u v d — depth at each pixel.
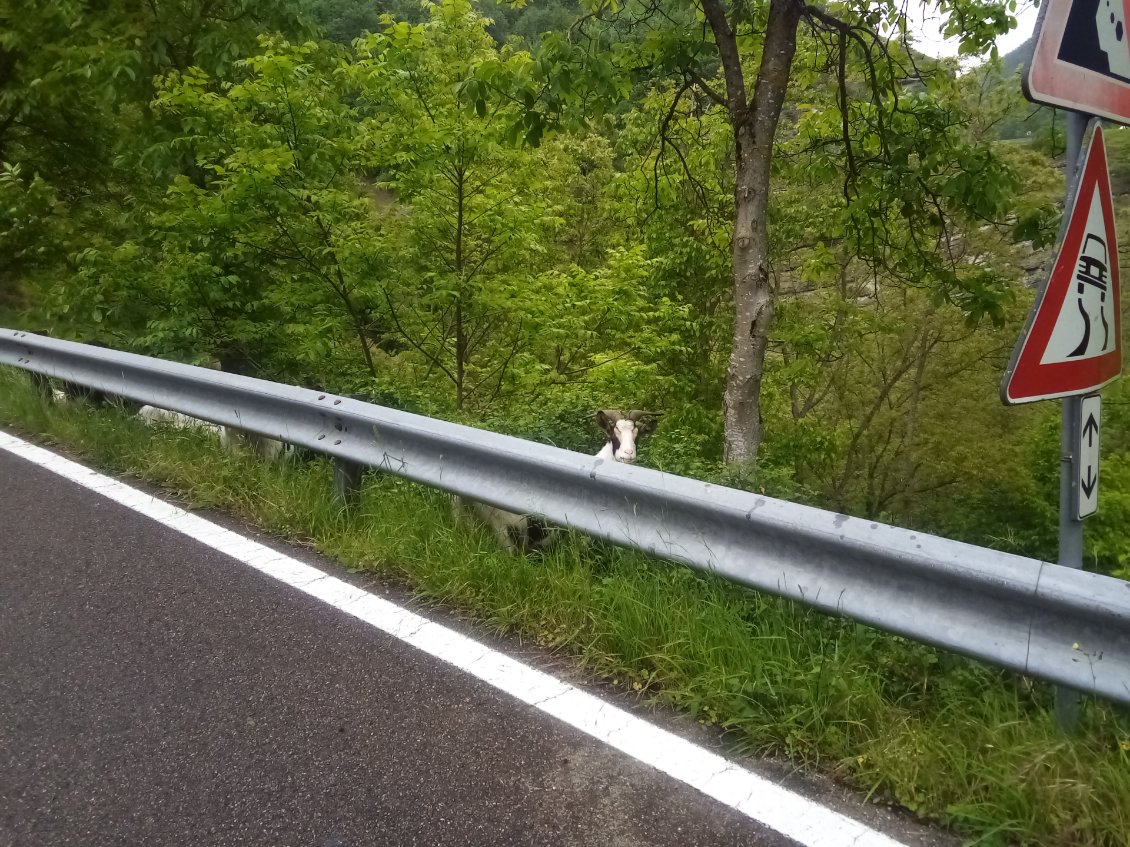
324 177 8.35
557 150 17.66
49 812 2.35
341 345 9.18
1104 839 2.19
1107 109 2.49
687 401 13.84
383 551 4.04
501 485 3.88
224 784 2.46
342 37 13.58
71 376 6.73
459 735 2.70
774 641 3.01
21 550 4.20
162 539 4.38
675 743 2.68
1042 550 15.00
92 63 9.38
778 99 5.18
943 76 6.57
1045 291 2.39
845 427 18.09
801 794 2.44
